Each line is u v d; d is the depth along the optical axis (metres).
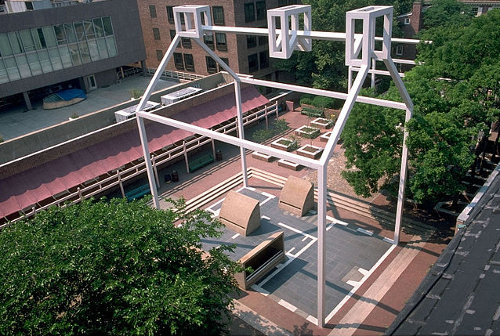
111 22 52.44
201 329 14.74
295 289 22.36
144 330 12.75
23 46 45.12
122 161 31.56
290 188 28.69
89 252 14.48
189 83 41.53
